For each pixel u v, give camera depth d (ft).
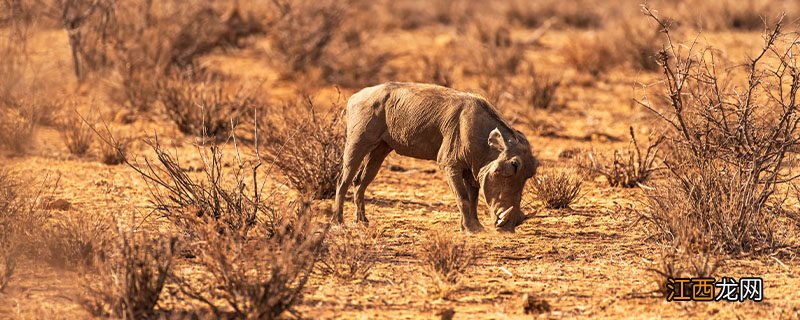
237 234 105.50
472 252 111.55
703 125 131.44
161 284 92.38
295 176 148.46
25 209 123.13
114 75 231.09
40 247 108.68
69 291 98.37
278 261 94.68
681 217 118.01
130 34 253.65
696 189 120.88
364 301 98.22
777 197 138.41
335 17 278.87
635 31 305.12
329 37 273.95
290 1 275.18
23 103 193.77
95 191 149.18
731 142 124.36
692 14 359.87
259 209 122.11
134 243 94.48
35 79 215.51
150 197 144.77
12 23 234.58
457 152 119.85
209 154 180.45
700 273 102.73
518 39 341.62
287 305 91.56
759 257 114.73
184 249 111.75
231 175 162.20
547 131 208.23
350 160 126.62
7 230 112.68
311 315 93.61
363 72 268.21
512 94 242.17
